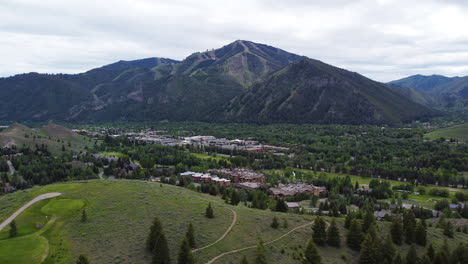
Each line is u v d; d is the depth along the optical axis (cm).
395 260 8694
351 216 10675
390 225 10819
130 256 7750
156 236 8000
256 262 7850
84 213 9288
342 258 8962
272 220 10219
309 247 8344
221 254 8150
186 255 7519
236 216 10188
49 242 8344
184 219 9538
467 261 9169
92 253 7800
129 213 9738
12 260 7550
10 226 9000
